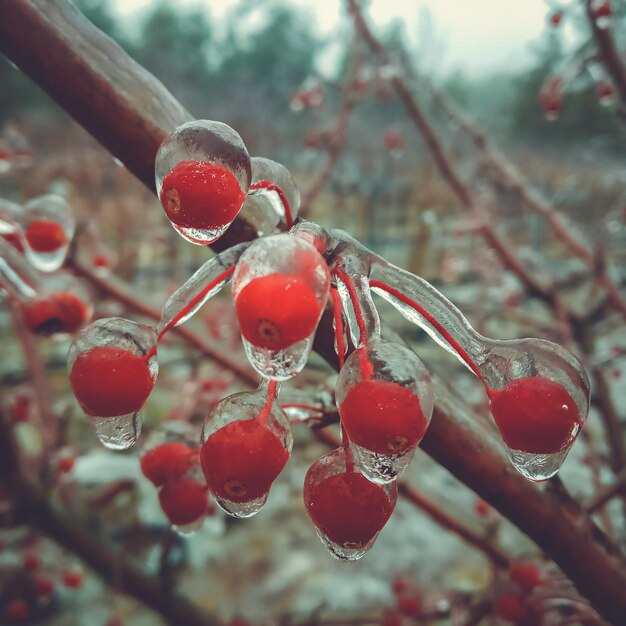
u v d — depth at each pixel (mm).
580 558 95
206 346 183
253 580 351
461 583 336
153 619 316
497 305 387
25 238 125
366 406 63
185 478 94
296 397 87
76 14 86
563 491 94
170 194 66
